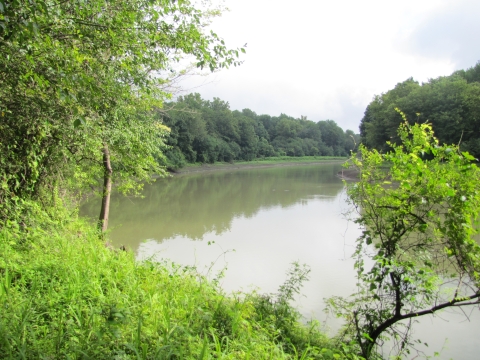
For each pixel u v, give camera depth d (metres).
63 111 5.85
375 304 4.96
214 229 15.66
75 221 7.86
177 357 3.11
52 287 3.97
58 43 4.58
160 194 28.66
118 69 6.16
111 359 2.86
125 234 14.58
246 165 74.31
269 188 33.56
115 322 3.21
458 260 4.19
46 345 2.97
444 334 6.57
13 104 5.56
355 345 4.72
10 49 3.97
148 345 3.21
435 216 4.41
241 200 25.27
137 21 5.74
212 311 4.36
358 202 5.00
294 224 16.72
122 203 22.62
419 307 4.58
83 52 5.11
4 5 3.11
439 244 4.49
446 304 4.26
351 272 9.93
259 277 9.59
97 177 11.27
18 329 2.98
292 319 5.32
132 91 7.61
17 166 6.24
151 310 3.92
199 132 61.00
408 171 4.41
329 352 3.95
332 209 21.02
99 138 7.56
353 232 14.94
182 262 10.66
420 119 39.81
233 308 4.58
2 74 4.81
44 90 5.21
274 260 11.09
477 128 36.69
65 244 5.65
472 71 47.00
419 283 4.46
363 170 5.02
